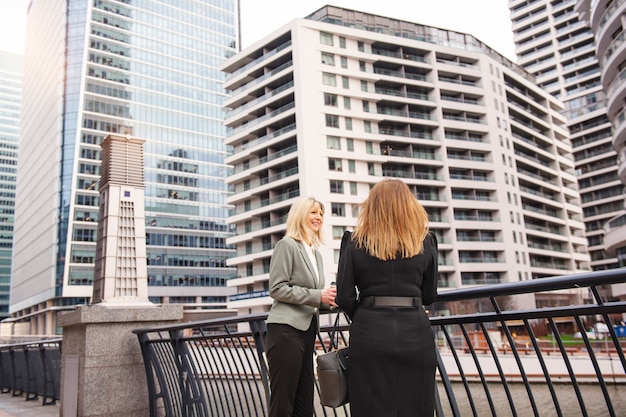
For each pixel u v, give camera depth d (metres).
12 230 177.75
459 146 64.38
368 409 2.49
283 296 3.29
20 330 107.94
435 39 69.25
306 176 55.62
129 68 100.56
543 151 76.81
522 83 76.62
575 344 21.88
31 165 109.06
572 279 2.27
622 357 2.20
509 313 2.66
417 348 2.52
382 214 2.67
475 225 62.06
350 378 2.60
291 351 3.29
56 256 86.94
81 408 6.15
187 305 95.94
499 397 21.48
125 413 6.32
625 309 2.15
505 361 22.92
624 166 41.19
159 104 103.25
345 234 2.85
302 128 56.94
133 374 6.48
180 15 111.81
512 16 109.50
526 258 65.19
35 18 119.56
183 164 104.06
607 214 88.50
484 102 67.69
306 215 3.56
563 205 77.50
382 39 63.97
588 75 96.94
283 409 3.30
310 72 59.19
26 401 9.54
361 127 60.88
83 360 6.25
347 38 63.06
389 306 2.59
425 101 63.81
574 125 93.56
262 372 3.95
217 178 108.31
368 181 58.84
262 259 59.81
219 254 103.44
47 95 101.56
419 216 2.69
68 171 89.12
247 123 64.75
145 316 6.59
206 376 4.83
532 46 105.56
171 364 5.72
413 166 62.03
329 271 53.59
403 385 2.49
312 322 3.45
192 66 110.69
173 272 96.88
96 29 97.94
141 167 8.15
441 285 58.94
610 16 40.62
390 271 2.63
